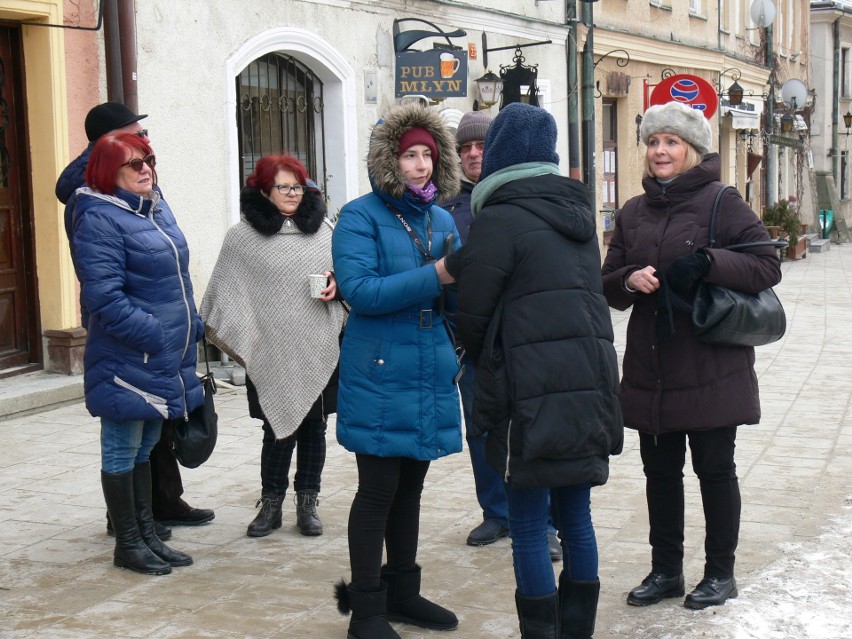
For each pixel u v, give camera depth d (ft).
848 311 48.37
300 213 16.98
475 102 44.37
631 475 20.61
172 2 29.66
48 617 13.87
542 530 11.83
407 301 12.29
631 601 14.14
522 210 11.43
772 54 94.38
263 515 17.20
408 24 39.81
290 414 16.53
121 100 27.94
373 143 12.86
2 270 26.89
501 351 11.44
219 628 13.50
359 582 12.71
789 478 20.31
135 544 15.46
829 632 13.23
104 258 14.37
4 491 19.66
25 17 26.43
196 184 30.83
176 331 15.02
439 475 20.68
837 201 113.09
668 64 65.46
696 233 13.52
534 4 48.88
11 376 26.91
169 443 17.10
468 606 14.25
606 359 11.55
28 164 27.22
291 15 34.14
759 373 32.09
